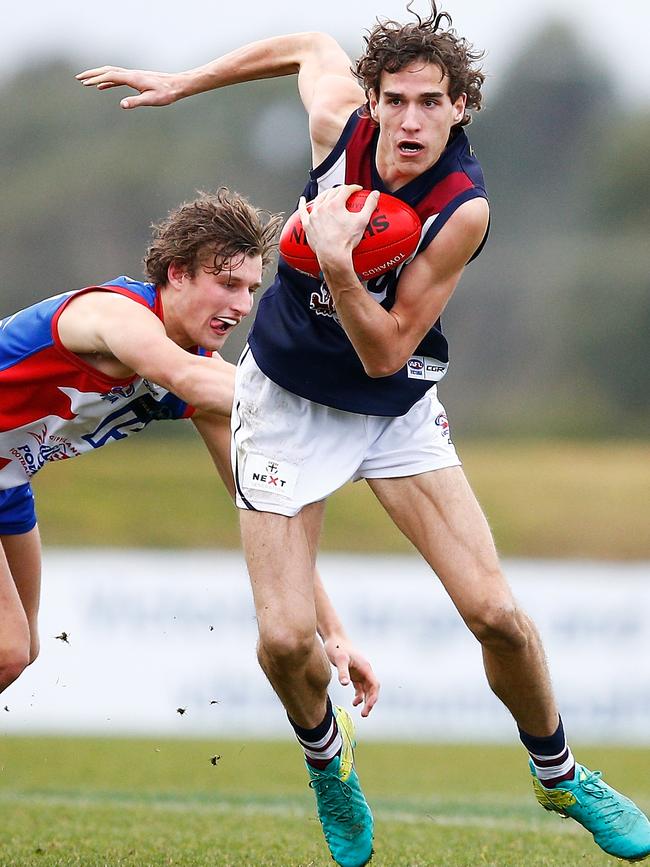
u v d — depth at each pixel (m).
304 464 14.75
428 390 15.15
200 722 40.22
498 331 109.31
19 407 15.71
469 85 13.57
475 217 13.67
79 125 123.06
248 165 119.56
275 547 14.62
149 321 15.05
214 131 121.12
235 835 19.11
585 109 133.62
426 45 13.16
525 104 132.62
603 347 108.38
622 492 82.69
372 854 15.91
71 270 112.75
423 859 17.06
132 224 114.81
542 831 20.36
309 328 14.50
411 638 40.44
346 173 14.16
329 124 14.70
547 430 105.31
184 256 15.05
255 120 120.94
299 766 32.78
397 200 13.73
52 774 30.72
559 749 15.25
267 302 15.09
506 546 74.31
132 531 76.00
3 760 33.34
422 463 14.88
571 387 107.94
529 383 107.94
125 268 113.69
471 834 19.62
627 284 110.00
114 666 40.66
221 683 40.47
